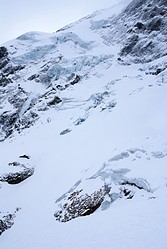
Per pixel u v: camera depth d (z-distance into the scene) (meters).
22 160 24.17
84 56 55.25
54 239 10.96
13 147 30.64
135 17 64.31
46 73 51.31
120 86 37.41
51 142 28.14
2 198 19.56
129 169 14.33
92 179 15.37
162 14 55.84
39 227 14.39
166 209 9.72
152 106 23.81
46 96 44.69
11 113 44.56
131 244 8.17
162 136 17.33
